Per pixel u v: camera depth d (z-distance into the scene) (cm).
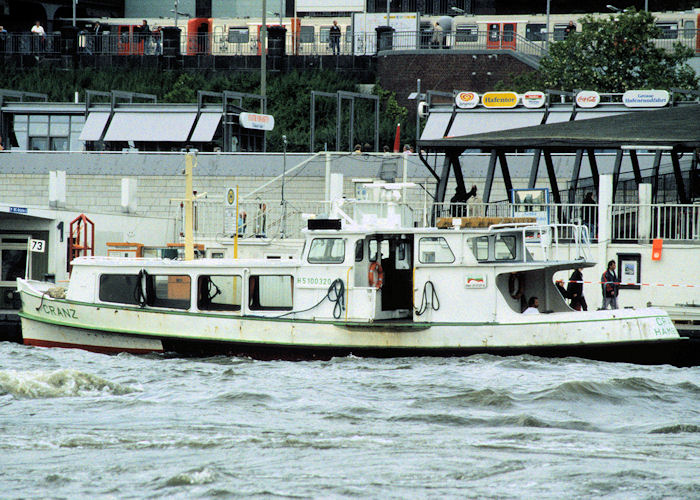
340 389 7288
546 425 6175
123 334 9325
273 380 7712
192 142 18725
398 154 16275
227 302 9269
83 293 9500
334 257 9019
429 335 8881
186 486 4722
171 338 9206
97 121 19275
